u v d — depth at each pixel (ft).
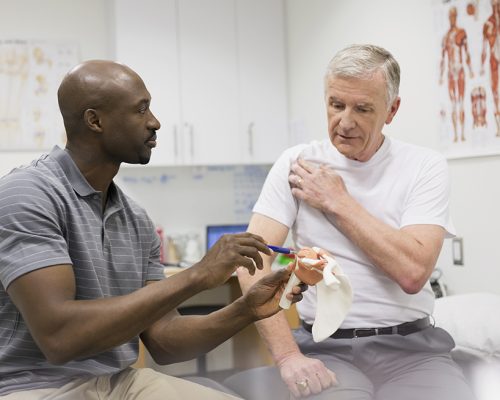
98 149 4.42
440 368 4.82
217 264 3.70
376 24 9.04
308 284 4.07
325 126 10.51
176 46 11.18
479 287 7.41
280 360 4.92
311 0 10.82
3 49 11.09
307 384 4.59
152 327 4.76
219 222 12.23
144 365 8.02
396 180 5.38
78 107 4.34
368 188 5.41
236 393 4.68
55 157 4.44
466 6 7.38
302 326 5.59
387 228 5.05
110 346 3.70
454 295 7.19
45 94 11.25
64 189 4.26
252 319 4.36
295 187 5.44
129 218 4.78
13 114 11.11
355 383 4.61
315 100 10.84
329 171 5.34
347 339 5.17
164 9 11.10
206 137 11.36
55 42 11.32
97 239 4.42
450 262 7.92
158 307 3.68
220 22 11.42
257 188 12.47
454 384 4.57
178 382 4.66
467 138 7.47
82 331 3.61
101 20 11.62
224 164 11.49
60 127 11.30
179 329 4.61
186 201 12.05
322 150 5.67
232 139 11.50
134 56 10.95
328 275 3.91
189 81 11.26
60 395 4.03
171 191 11.98
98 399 4.21
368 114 5.11
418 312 5.29
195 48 11.29
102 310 3.63
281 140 11.78
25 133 11.15
